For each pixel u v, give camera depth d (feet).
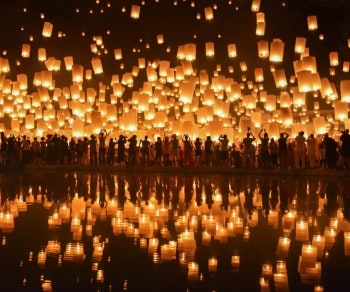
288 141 75.05
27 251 21.98
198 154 75.46
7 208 36.01
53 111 93.91
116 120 90.07
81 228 27.86
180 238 24.94
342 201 38.65
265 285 16.71
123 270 18.70
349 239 24.54
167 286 16.63
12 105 89.25
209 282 17.08
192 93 81.87
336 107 70.23
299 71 64.85
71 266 19.35
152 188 50.39
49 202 39.52
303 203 37.73
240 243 23.72
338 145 66.18
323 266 19.29
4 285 16.78
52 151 84.64
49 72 82.89
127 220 30.63
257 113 81.71
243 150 71.82
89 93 92.94
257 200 39.81
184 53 77.25
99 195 44.21
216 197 42.11
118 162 80.74
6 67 82.33
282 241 24.13
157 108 92.02
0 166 77.82
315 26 68.49
